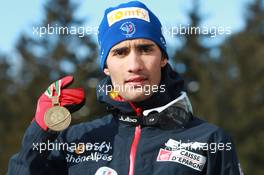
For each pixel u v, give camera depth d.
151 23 3.78
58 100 3.63
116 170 3.63
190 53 32.66
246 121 32.59
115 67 3.69
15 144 32.56
